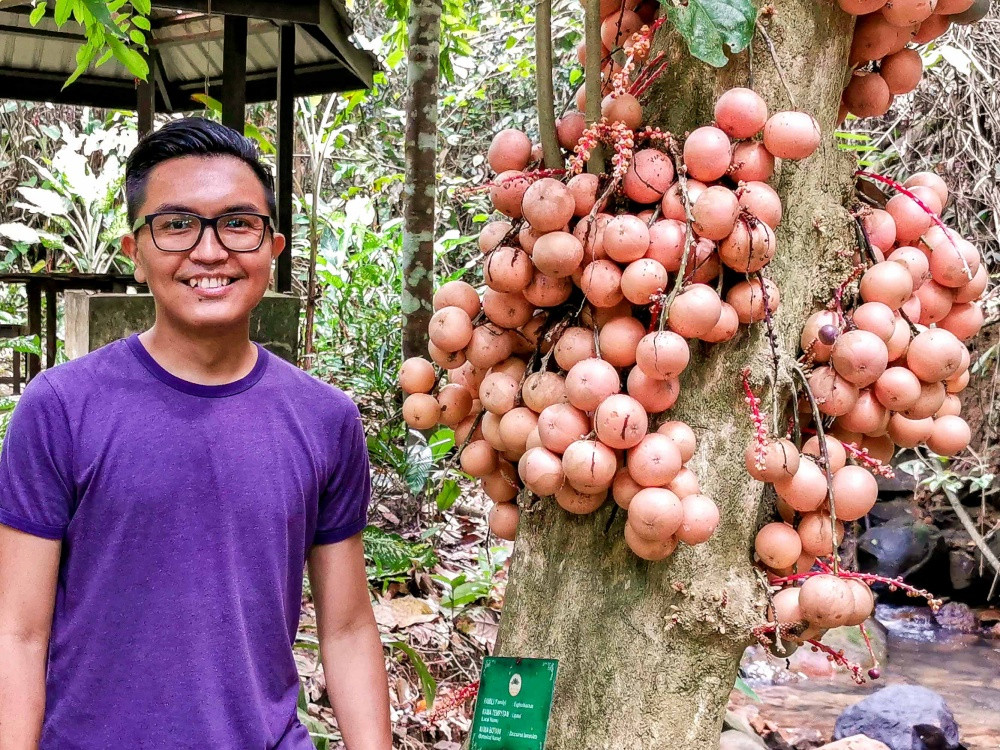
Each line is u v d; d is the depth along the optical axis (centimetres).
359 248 565
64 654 110
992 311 460
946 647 393
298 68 488
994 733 305
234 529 113
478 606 301
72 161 666
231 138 113
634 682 118
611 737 118
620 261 111
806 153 110
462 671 269
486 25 694
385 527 353
